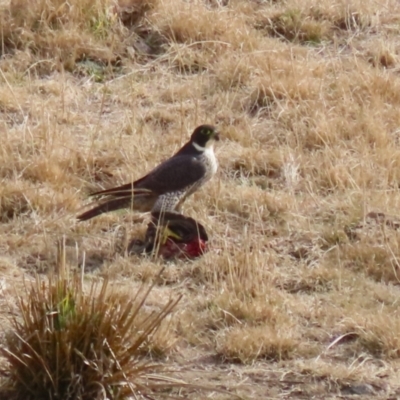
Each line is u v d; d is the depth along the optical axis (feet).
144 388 26.89
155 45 53.11
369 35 55.06
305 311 33.24
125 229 38.22
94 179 42.52
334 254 37.06
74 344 26.63
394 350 30.96
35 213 39.29
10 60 50.70
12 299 32.96
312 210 40.37
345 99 48.14
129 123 46.37
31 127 45.09
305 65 50.83
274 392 28.91
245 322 32.32
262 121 47.26
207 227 38.70
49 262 33.96
